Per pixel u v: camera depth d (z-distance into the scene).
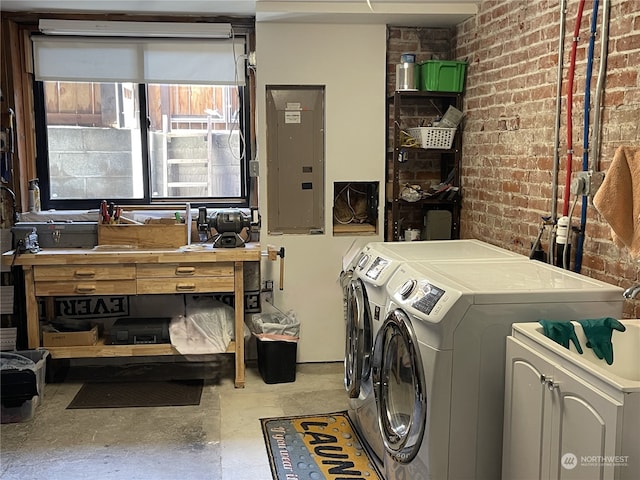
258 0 3.72
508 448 2.15
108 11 4.05
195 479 2.84
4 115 4.02
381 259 2.99
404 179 4.43
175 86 4.39
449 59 4.34
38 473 2.88
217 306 4.03
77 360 4.32
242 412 3.57
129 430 3.33
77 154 4.38
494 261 2.86
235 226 3.92
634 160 2.11
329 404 3.69
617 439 1.55
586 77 2.69
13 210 4.12
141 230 3.92
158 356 4.37
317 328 4.35
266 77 4.09
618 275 2.51
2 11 4.00
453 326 2.21
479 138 3.88
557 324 2.07
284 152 4.23
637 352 2.10
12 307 4.07
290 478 2.85
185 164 4.48
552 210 2.99
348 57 4.14
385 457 2.78
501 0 3.52
